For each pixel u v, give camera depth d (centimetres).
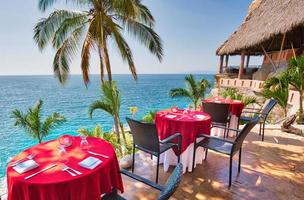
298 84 492
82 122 1338
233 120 439
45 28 598
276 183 253
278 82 544
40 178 134
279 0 932
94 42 665
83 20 652
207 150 333
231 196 226
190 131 270
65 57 647
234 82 1016
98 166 151
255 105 768
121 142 582
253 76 1248
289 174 276
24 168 143
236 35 1202
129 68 721
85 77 705
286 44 1127
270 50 1291
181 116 305
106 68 670
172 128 282
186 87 675
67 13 621
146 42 691
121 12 611
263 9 1077
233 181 256
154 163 300
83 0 604
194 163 279
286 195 229
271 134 449
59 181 130
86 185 140
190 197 224
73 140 206
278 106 668
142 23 696
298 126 462
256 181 257
